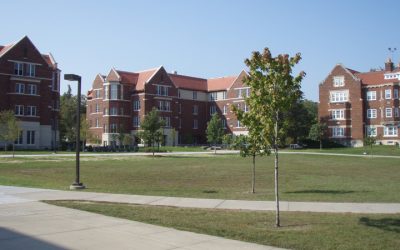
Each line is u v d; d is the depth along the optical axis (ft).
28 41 219.82
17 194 52.70
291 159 146.41
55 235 31.32
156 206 45.14
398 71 245.04
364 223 36.24
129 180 74.43
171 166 110.01
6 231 32.48
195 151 213.66
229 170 97.66
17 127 158.10
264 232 32.83
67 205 44.96
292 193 56.85
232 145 58.13
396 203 46.93
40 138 222.89
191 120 311.47
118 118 271.90
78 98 62.13
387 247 28.53
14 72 214.48
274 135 38.40
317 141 258.98
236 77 312.09
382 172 94.12
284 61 38.17
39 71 223.10
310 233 32.50
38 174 84.74
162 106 280.51
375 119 248.52
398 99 242.37
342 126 255.91
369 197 52.11
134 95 277.44
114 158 147.23
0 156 148.87
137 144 261.85
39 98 221.05
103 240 30.01
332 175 86.22
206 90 321.52
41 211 41.32
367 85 252.42
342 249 28.12
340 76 258.78
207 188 62.90
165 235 31.63
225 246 28.68
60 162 121.29
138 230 33.19
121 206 44.86
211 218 38.37
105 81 275.18
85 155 165.58
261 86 38.27
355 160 141.18
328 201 48.65
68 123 302.45
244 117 40.88
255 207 44.55
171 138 283.18
